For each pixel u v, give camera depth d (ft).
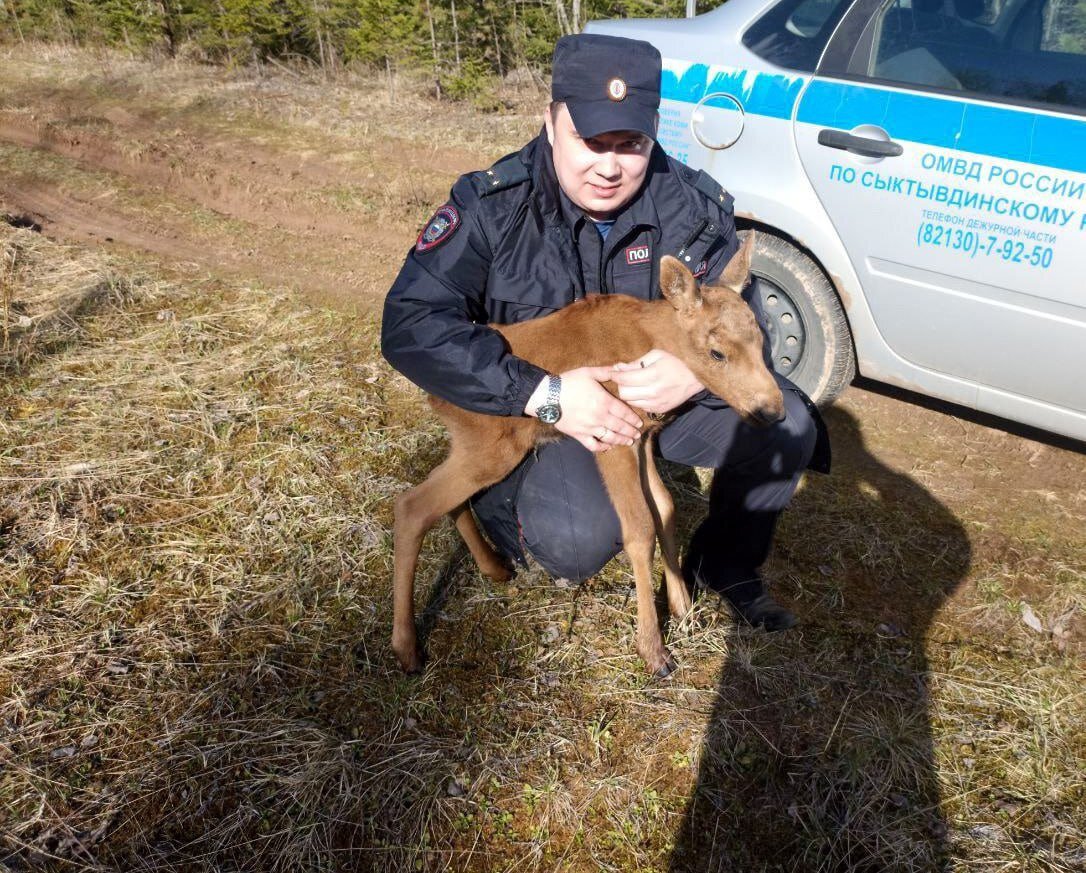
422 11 37.45
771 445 9.27
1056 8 11.10
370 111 34.30
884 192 12.39
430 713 8.84
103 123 31.24
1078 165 10.76
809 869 7.59
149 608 10.00
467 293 8.97
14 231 19.94
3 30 48.06
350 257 20.67
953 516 12.12
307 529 11.28
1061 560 11.25
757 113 13.55
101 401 13.62
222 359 15.14
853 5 12.63
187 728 8.54
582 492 9.30
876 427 14.37
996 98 11.41
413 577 9.18
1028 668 9.61
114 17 44.73
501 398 8.12
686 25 14.67
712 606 10.34
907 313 12.75
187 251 20.59
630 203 9.14
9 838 7.47
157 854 7.42
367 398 14.17
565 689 9.19
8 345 14.76
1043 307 11.41
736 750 8.55
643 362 8.52
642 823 7.90
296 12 42.34
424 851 7.59
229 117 33.04
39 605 9.91
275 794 7.94
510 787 8.15
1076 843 7.77
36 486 11.64
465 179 8.88
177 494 11.79
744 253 9.26
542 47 38.40
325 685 9.12
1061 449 13.74
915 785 8.28
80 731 8.47
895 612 10.39
